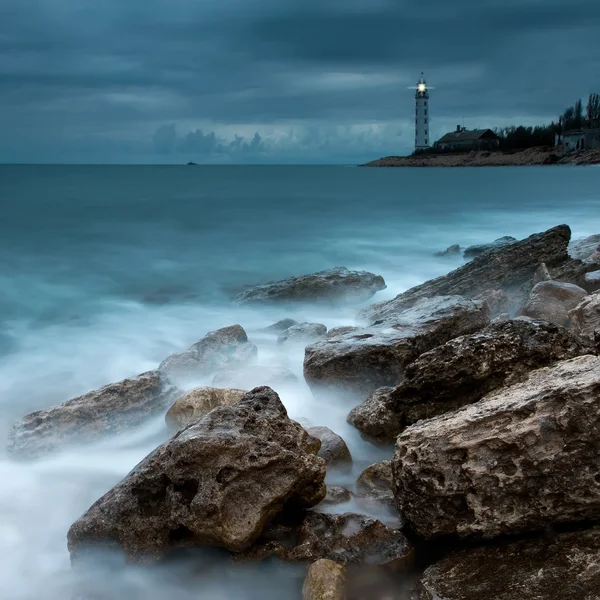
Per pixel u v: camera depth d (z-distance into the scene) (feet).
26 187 274.77
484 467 22.18
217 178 406.00
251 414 24.82
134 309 69.67
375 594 21.31
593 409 20.98
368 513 25.23
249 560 22.63
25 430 33.35
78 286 82.02
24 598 23.13
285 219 150.71
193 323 63.21
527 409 22.15
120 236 123.03
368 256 102.27
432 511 22.86
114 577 23.77
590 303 38.52
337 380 35.81
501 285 56.80
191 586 22.95
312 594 20.45
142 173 534.37
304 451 24.57
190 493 23.22
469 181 315.17
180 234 126.93
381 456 30.99
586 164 495.41
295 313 65.41
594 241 78.18
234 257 103.81
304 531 23.27
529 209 168.86
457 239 119.55
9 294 76.89
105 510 23.89
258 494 22.79
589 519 21.50
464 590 20.21
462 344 29.50
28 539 26.45
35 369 48.98
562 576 19.66
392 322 39.81
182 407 32.55
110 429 34.42
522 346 29.19
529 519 21.68
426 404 30.17
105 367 49.49
